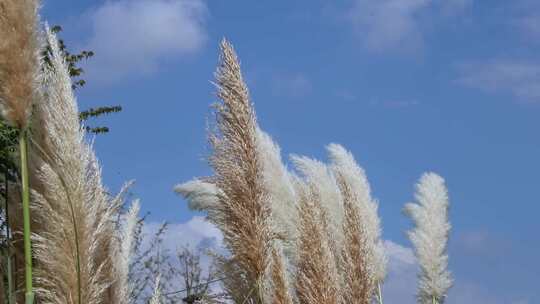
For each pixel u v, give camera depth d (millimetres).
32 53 3447
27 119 3404
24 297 3561
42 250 3252
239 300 3781
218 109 3697
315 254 3758
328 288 3713
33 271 3389
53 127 3383
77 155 3348
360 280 3865
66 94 3453
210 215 3783
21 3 3420
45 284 3299
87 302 3291
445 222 6594
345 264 3918
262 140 4430
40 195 3348
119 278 3705
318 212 3885
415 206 6672
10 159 3684
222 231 3695
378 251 5273
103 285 3391
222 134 3688
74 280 3256
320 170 5004
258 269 3662
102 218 3447
